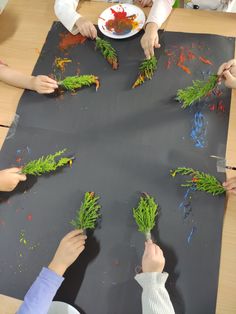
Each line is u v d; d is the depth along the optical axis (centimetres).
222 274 67
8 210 78
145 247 70
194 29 99
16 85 95
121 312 66
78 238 71
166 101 88
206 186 75
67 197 78
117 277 69
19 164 83
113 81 93
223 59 92
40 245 74
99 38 99
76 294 68
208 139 81
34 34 105
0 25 108
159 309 62
